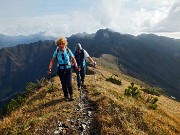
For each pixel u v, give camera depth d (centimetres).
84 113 1281
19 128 1101
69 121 1180
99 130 1124
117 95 1631
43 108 1366
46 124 1122
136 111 1315
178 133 1284
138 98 1708
